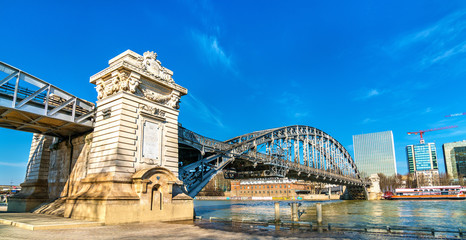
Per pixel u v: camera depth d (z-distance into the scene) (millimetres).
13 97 24938
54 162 35250
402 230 23703
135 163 27234
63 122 28672
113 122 27359
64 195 31688
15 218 25516
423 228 23062
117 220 23922
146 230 21250
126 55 29547
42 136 37094
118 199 24359
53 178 34625
